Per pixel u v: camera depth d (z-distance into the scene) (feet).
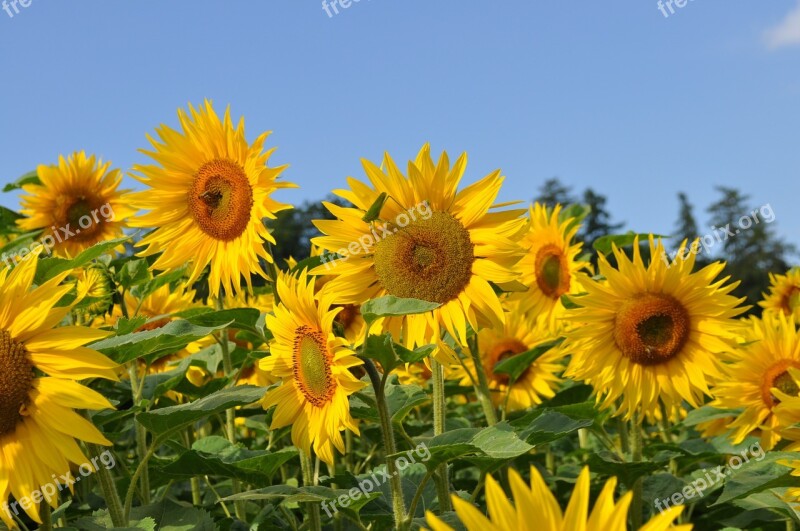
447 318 4.09
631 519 4.94
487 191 4.12
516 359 5.48
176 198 4.85
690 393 5.00
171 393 5.84
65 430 3.59
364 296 4.15
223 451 4.89
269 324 4.08
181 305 5.98
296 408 4.03
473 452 3.69
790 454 4.27
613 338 5.08
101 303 5.09
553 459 6.88
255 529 4.56
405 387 4.61
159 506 4.37
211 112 4.76
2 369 3.57
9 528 3.59
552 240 6.27
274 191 4.57
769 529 5.30
